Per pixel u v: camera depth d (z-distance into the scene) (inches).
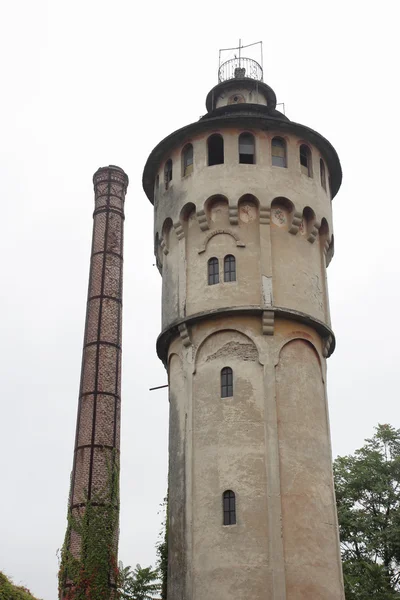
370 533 1769.2
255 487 1057.5
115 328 2005.4
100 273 2055.9
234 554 1020.5
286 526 1038.4
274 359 1139.9
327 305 1269.7
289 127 1290.6
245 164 1257.4
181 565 1058.1
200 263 1227.2
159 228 1330.0
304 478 1083.3
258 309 1156.5
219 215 1246.3
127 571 2359.7
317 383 1185.4
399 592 1685.5
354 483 1857.8
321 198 1304.1
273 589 989.8
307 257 1251.2
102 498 1766.7
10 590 1365.7
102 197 2172.7
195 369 1166.3
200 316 1178.6
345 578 1640.0
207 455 1098.1
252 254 1211.2
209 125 1286.9
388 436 1958.7
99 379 1916.8
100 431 1852.9
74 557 1694.1
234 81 1478.8
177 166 1317.7
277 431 1093.8
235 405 1113.4
